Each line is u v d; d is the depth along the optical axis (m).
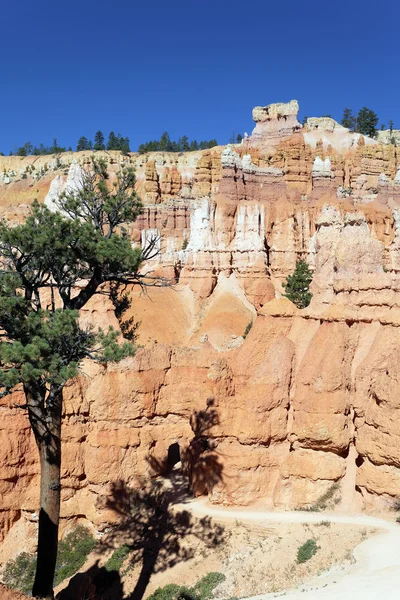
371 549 24.67
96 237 24.97
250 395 30.94
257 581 25.00
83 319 36.53
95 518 31.64
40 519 24.67
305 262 79.75
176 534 29.47
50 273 25.86
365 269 33.06
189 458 32.56
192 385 34.00
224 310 72.06
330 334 31.12
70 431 31.91
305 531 27.41
